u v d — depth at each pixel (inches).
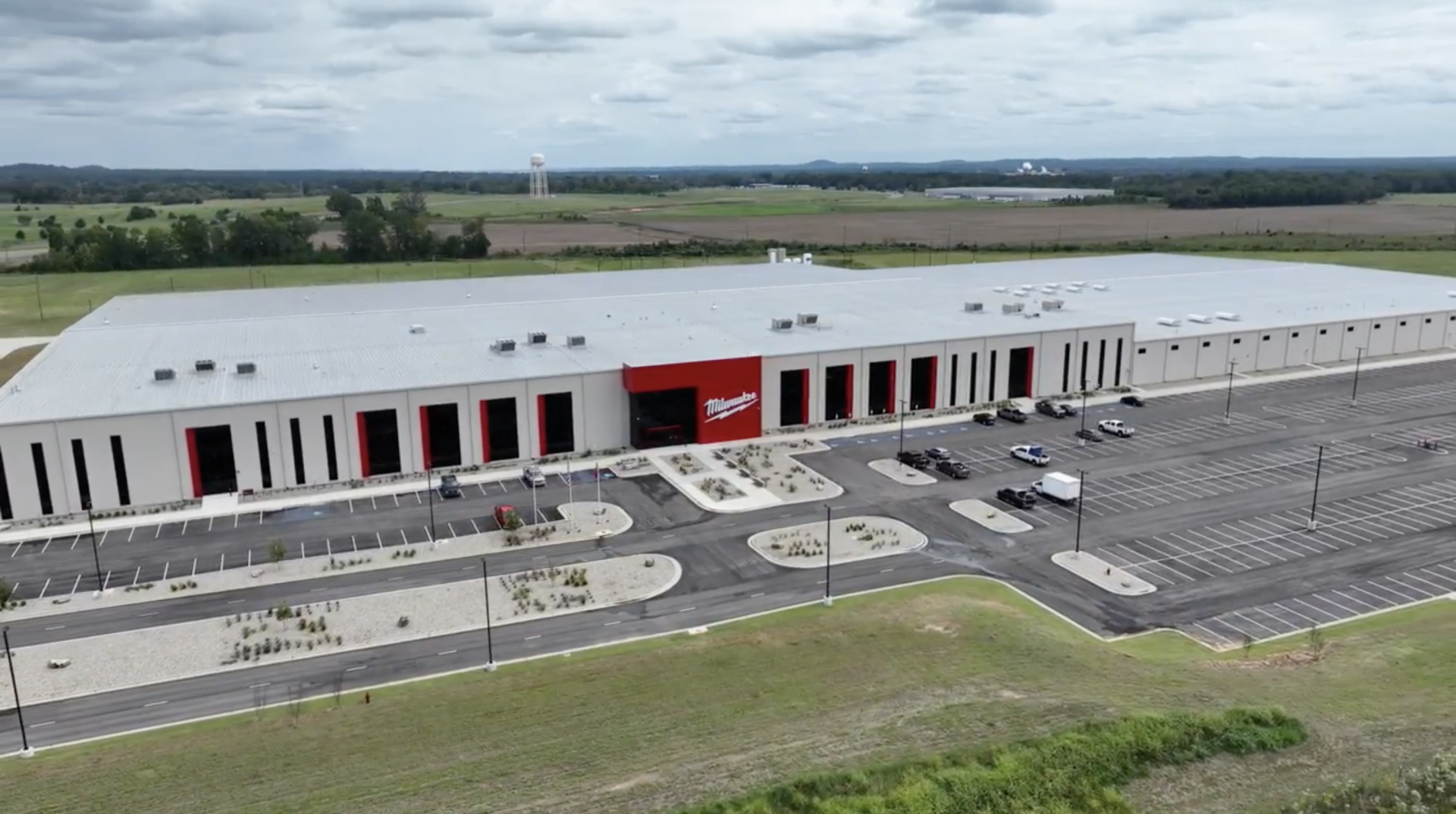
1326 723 1849.2
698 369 3710.6
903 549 2807.6
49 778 1803.6
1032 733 1808.6
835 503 3159.5
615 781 1715.1
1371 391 4507.9
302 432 3299.7
